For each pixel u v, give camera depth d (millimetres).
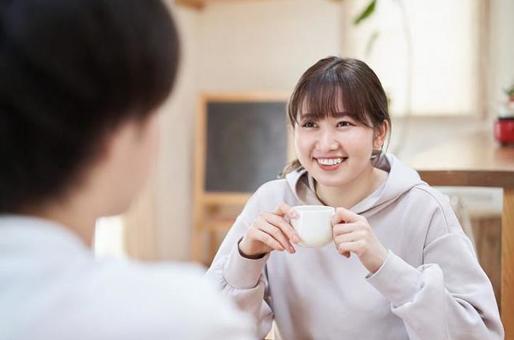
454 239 1104
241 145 4324
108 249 3705
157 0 533
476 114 3904
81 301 459
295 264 1174
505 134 2455
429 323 961
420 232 1123
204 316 479
